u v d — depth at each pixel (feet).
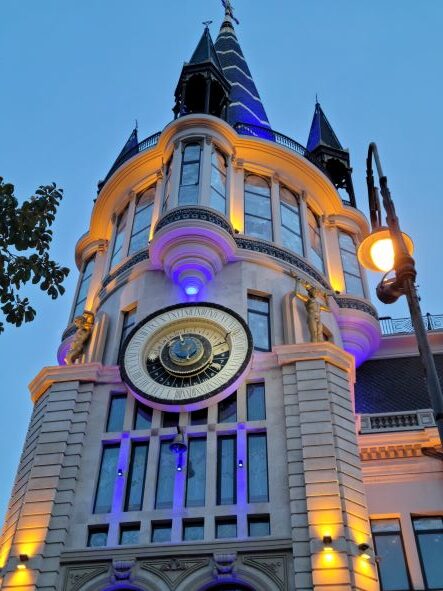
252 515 70.95
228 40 154.51
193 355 82.28
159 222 97.71
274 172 111.86
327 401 77.61
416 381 103.71
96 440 79.20
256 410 80.28
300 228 109.09
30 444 80.69
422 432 85.81
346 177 133.49
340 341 102.27
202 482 75.00
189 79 122.52
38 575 67.77
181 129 110.42
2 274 60.03
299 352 82.64
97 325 94.22
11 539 71.46
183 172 104.83
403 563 78.07
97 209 118.32
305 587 64.39
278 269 96.99
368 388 103.76
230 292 92.22
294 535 67.82
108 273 106.93
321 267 109.40
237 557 67.51
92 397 83.10
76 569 68.90
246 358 81.51
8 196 61.00
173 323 86.12
